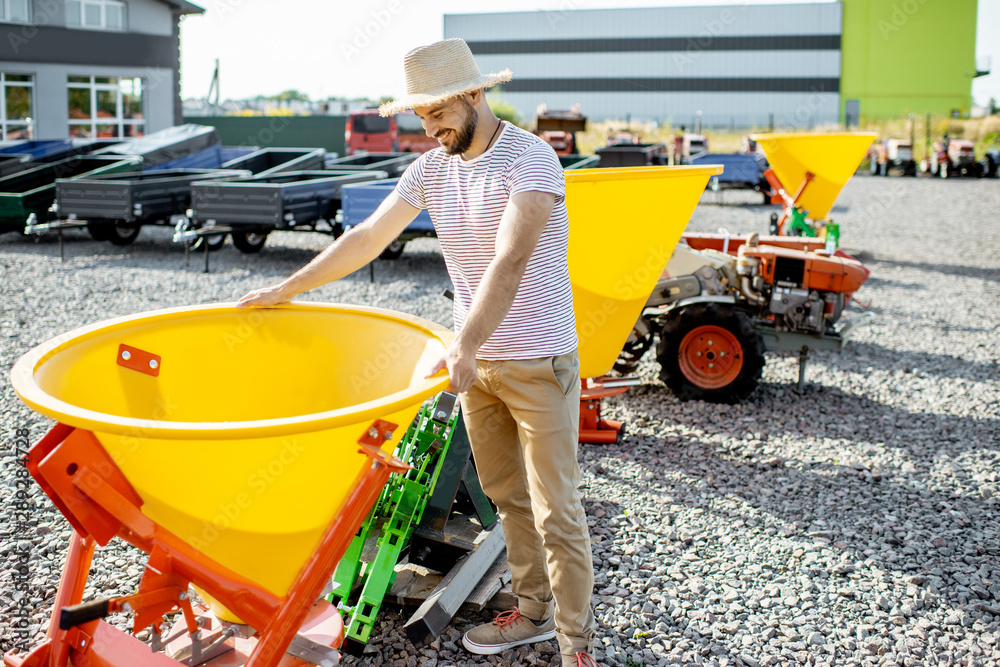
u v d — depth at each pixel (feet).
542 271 6.88
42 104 65.77
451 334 6.97
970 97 143.54
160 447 5.57
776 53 147.43
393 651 8.43
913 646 8.78
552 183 6.49
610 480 13.14
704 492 12.71
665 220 12.16
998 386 18.37
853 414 16.55
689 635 8.93
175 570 6.30
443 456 8.84
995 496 12.59
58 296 25.89
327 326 7.69
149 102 72.84
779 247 19.65
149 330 7.15
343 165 46.50
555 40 154.71
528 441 7.09
